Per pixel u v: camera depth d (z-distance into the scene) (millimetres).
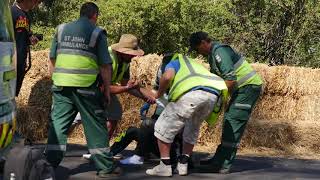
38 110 11836
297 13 21891
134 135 9227
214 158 8961
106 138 7980
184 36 19016
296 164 10305
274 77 13039
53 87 7887
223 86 8273
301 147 12422
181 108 8156
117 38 18406
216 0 20125
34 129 11812
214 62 8570
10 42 5547
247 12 22062
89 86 7730
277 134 12320
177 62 8398
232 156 8859
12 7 8266
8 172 5500
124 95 12062
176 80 8273
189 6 18516
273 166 9891
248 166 9750
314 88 13406
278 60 22547
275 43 22438
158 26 18766
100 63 7781
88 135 7898
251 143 12234
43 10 21875
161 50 19172
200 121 8398
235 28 22078
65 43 7770
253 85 8734
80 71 7688
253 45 22266
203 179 8352
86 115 7809
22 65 8398
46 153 7840
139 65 12016
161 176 8375
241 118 8773
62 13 21734
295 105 13359
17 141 5914
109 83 7832
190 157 9000
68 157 9570
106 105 7934
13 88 5621
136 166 9039
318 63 22266
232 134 8812
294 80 13211
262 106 13039
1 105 5215
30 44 8578
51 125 7887
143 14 18266
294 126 12461
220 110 8453
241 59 8773
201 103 8141
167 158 8391
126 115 12055
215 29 20016
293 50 22344
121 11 17953
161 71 8883
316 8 21578
